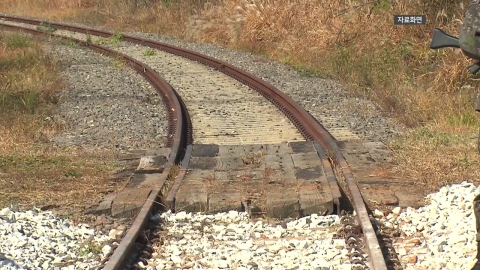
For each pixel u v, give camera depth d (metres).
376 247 11.68
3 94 27.69
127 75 36.00
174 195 15.34
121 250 11.77
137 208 14.91
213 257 12.48
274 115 25.91
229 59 42.88
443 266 11.70
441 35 9.52
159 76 33.69
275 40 47.16
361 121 24.70
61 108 27.17
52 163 18.92
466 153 19.05
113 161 19.27
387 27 36.22
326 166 17.47
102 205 15.09
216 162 18.59
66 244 13.12
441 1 34.28
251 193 15.70
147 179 17.09
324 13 44.06
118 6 71.44
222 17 55.19
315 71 37.44
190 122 24.61
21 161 18.91
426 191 16.02
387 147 20.22
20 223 13.91
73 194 16.19
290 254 12.47
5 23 65.88
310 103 28.12
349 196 15.65
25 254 12.34
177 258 12.32
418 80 31.12
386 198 15.34
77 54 44.00
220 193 15.68
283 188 15.98
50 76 34.06
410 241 13.04
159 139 22.27
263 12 49.19
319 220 14.25
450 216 13.78
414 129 23.31
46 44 48.34
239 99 29.36
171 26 61.75
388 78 32.19
